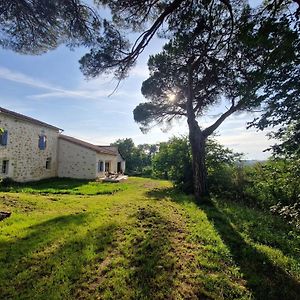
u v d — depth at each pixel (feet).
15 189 45.55
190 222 23.65
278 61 13.20
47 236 18.25
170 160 56.03
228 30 23.38
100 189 51.72
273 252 16.98
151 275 12.82
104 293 11.18
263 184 33.24
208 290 11.71
